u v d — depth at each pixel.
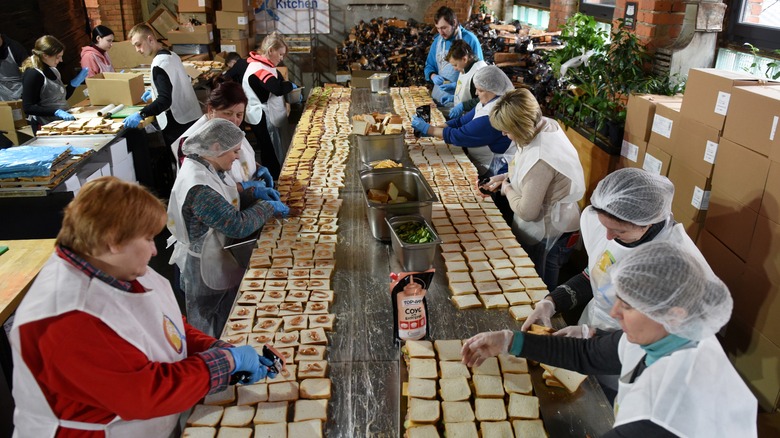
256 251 2.85
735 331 3.04
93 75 6.37
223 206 2.67
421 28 8.98
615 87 4.55
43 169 3.76
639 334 1.40
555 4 7.75
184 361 1.61
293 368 2.03
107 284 1.47
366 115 4.71
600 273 2.30
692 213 3.37
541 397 1.91
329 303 2.42
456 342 2.14
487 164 4.44
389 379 2.00
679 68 4.54
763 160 2.75
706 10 4.31
